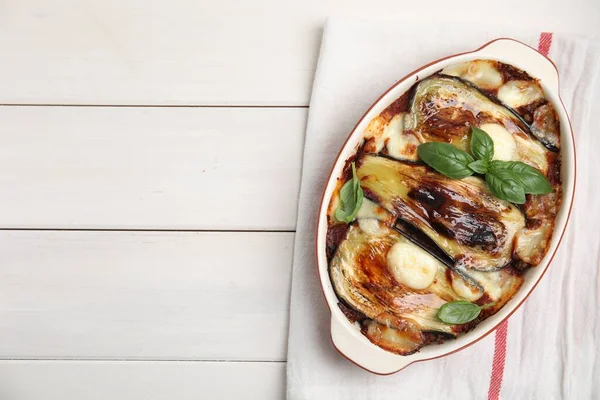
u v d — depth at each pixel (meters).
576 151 0.85
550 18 0.87
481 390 0.85
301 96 0.87
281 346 0.87
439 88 0.78
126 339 0.88
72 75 0.87
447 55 0.85
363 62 0.85
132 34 0.87
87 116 0.87
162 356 0.88
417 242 0.78
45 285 0.88
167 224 0.87
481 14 0.87
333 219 0.78
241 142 0.87
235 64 0.87
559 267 0.85
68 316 0.88
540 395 0.85
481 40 0.85
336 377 0.85
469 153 0.77
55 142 0.87
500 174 0.75
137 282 0.88
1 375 0.88
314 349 0.85
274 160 0.87
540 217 0.79
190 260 0.87
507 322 0.85
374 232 0.78
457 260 0.78
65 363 0.88
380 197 0.78
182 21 0.87
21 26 0.87
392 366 0.78
